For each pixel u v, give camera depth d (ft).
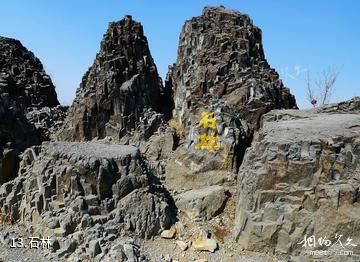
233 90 110.83
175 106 124.98
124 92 117.39
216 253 75.00
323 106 103.04
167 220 80.74
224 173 95.35
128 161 83.30
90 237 72.95
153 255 73.56
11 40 154.10
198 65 116.88
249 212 76.43
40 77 151.64
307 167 73.61
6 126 95.76
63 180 79.92
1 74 137.08
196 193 89.51
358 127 79.97
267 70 118.42
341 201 70.23
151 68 127.65
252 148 83.10
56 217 76.64
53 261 70.33
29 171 86.33
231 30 119.44
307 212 72.23
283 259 71.97
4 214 83.15
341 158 72.64
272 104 108.99
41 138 119.44
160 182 90.94
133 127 117.50
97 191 79.56
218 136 97.40
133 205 79.92
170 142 108.06
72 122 120.26
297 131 79.61
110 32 124.57
